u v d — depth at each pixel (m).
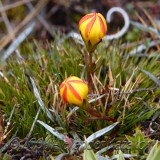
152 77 0.43
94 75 0.41
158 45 0.54
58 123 0.41
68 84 0.37
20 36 0.63
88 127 0.41
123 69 0.46
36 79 0.44
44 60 0.47
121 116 0.41
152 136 0.41
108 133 0.41
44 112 0.41
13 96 0.44
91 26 0.38
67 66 0.46
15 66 0.47
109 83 0.43
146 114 0.41
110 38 0.56
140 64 0.46
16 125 0.42
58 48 0.49
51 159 0.38
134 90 0.42
